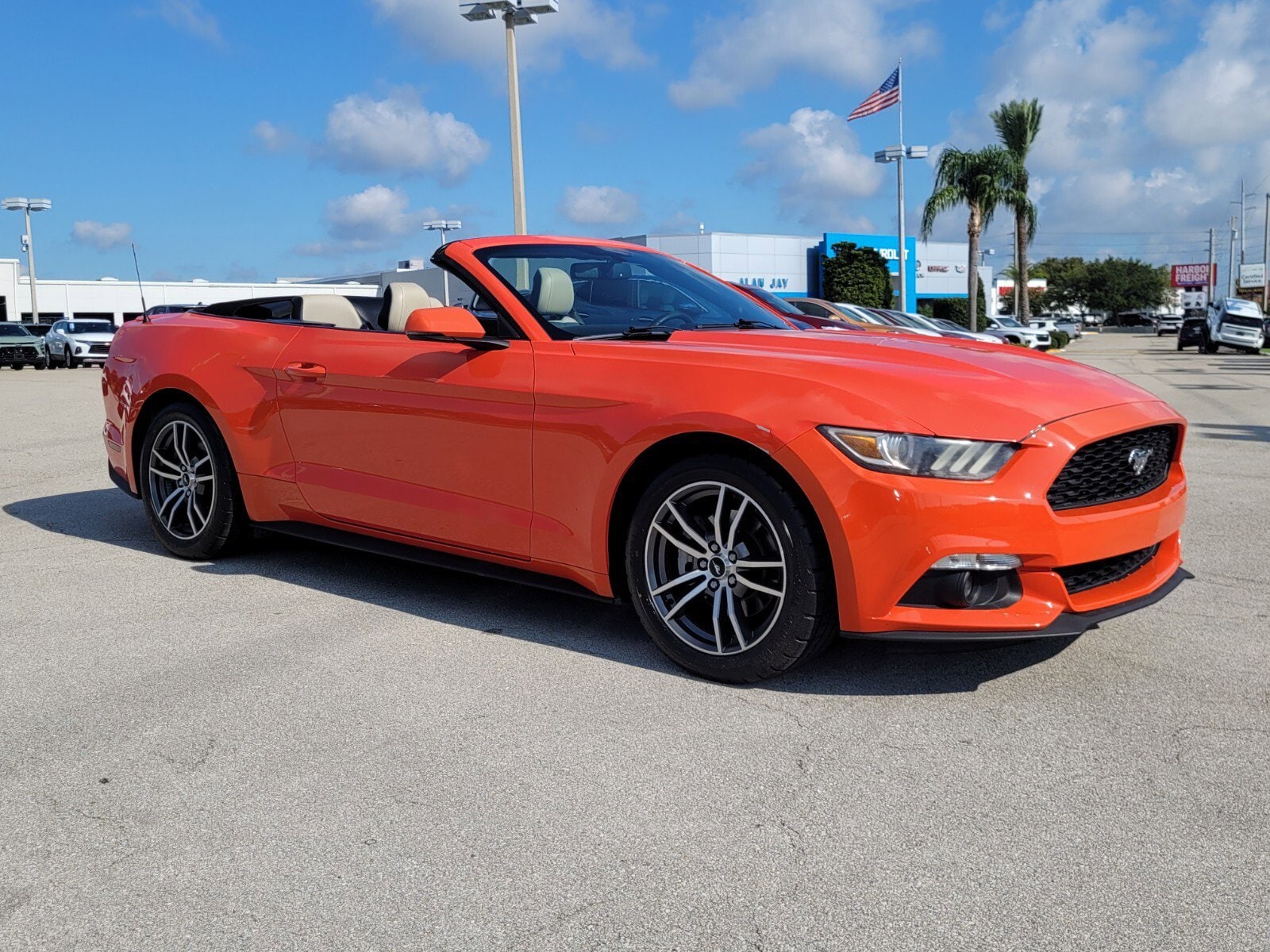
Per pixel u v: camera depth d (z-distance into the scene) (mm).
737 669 2957
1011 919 1846
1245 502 5902
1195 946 1759
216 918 1872
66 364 29500
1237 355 33406
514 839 2143
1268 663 3164
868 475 2691
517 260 3691
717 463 2908
